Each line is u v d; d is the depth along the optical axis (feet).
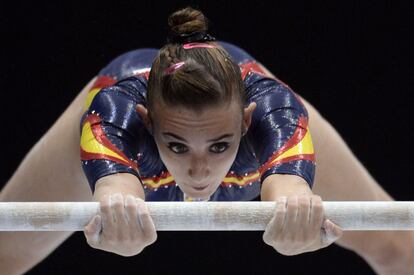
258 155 31.22
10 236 39.29
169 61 29.58
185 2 52.08
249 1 52.47
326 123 39.50
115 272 53.67
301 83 52.95
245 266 53.67
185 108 28.94
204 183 30.22
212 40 30.63
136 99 32.22
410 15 52.29
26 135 53.11
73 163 38.50
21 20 52.31
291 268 53.72
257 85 32.60
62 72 52.75
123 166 30.12
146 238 28.02
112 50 52.54
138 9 52.29
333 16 52.49
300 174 29.63
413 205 28.12
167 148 29.91
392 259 40.09
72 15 52.37
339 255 54.08
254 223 28.02
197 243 53.72
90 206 28.04
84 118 33.76
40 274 53.52
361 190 39.29
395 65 52.70
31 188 39.55
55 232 39.40
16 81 52.80
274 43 52.70
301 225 27.81
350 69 52.90
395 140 53.26
